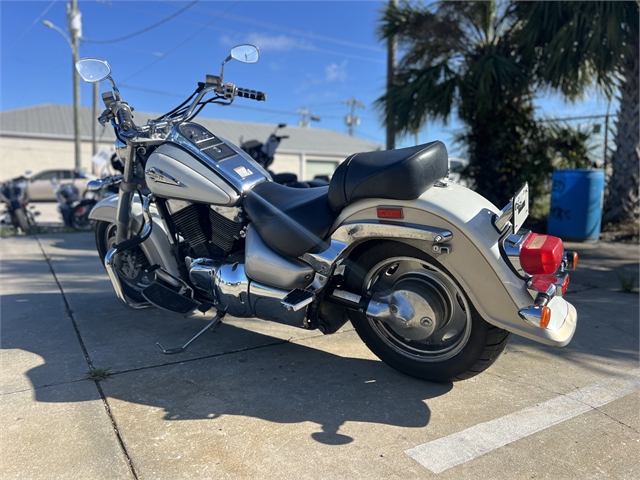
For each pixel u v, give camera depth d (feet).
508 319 7.23
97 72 9.78
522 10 25.63
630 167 25.93
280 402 7.93
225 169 9.47
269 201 9.02
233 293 9.18
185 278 10.71
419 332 8.11
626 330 11.44
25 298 13.73
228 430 7.10
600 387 8.57
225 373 8.97
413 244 7.70
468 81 25.32
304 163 88.43
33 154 73.36
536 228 26.76
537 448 6.72
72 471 6.15
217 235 9.86
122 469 6.20
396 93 27.07
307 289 8.54
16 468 6.19
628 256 20.15
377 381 8.71
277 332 11.19
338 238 8.27
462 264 7.36
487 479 6.06
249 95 10.77
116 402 7.86
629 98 25.46
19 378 8.68
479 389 8.46
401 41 29.09
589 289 15.02
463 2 26.81
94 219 12.85
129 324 11.59
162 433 7.00
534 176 27.96
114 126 10.21
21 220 29.04
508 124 27.43
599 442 6.88
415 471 6.20
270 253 8.76
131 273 12.28
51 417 7.38
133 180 10.43
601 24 21.56
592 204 23.00
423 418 7.48
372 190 7.68
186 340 10.59
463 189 8.22
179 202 9.86
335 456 6.51
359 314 9.07
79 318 12.01
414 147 7.91
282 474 6.13
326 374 8.98
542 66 24.89
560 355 10.00
